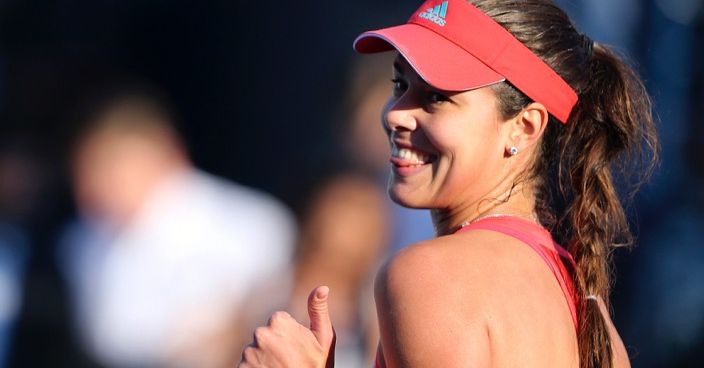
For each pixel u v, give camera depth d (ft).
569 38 29.30
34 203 52.08
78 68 56.44
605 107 29.96
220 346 51.49
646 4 68.08
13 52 77.15
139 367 50.72
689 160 62.54
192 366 51.24
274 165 83.97
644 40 67.62
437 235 29.96
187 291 51.37
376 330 49.57
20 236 51.21
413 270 26.07
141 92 54.03
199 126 84.94
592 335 27.94
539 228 28.89
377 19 84.28
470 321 25.43
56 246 51.34
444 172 28.35
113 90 54.03
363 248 49.11
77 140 52.37
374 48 30.96
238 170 84.48
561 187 29.81
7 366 50.08
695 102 63.93
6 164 52.42
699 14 66.54
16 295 50.42
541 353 26.04
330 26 84.48
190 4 84.69
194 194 53.01
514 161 28.91
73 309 50.60
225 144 84.84
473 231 27.73
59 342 50.19
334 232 48.88
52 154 53.01
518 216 28.81
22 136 52.85
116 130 52.03
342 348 48.96
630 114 30.40
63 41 80.59
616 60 30.50
